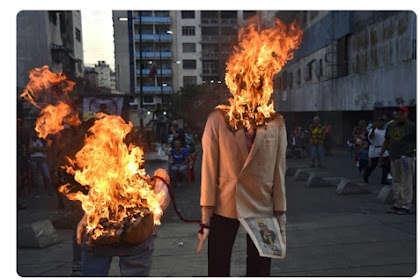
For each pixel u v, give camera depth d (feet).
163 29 224.12
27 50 65.16
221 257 10.21
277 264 15.11
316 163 53.01
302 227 20.56
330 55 84.64
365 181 35.63
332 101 86.12
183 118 150.20
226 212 10.08
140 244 9.98
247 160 9.87
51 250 17.66
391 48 62.44
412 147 23.32
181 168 34.68
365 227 20.24
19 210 25.72
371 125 37.68
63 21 83.82
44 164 29.99
